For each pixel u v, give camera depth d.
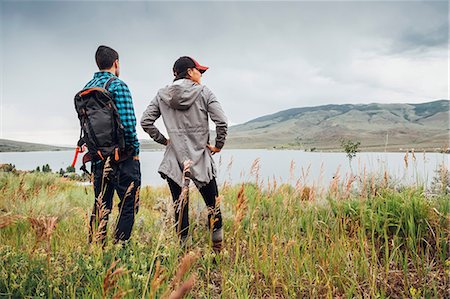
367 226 3.35
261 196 4.38
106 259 2.65
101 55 3.43
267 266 2.81
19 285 2.14
